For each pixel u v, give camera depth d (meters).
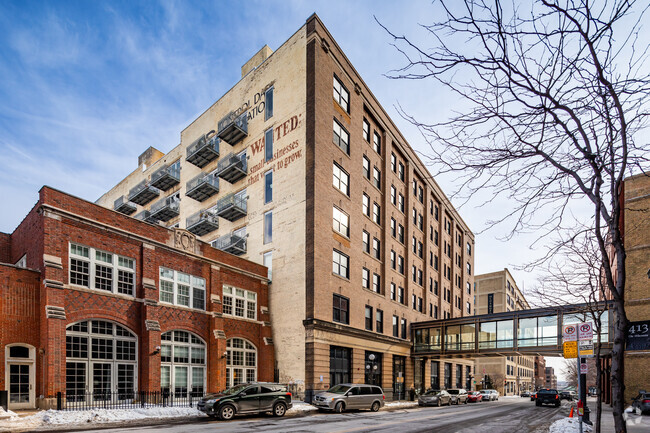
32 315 17.67
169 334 22.92
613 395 5.10
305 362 27.62
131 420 16.16
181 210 43.16
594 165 5.00
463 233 60.12
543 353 33.78
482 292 88.88
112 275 20.66
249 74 37.31
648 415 23.30
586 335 10.10
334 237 31.19
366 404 24.12
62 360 17.53
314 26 31.78
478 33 4.29
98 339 19.59
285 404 20.27
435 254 50.16
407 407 29.73
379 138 40.38
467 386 55.34
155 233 23.06
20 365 17.06
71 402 18.00
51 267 17.97
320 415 20.89
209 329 25.17
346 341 30.73
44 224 18.19
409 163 44.41
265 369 28.69
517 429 16.02
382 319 36.62
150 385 20.50
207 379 24.55
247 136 36.41
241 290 28.53
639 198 28.69
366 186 36.69
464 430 15.34
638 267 28.38
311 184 29.75
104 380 19.48
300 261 29.45
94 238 20.09
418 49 4.17
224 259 27.53
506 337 40.16
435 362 46.88
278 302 30.36
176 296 23.67
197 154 38.88
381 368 35.75
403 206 43.34
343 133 34.19
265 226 32.97
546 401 32.72
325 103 31.88
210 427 14.86
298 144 31.34
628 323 5.11
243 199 35.25
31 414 15.23
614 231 5.04
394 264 40.16
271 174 33.34
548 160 5.34
